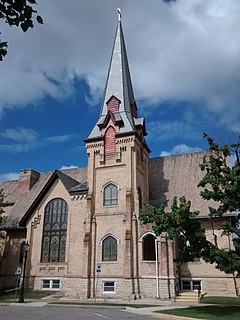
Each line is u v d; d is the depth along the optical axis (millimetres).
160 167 45469
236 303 27750
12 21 5883
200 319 18312
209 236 35875
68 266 36281
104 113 42094
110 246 35344
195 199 39406
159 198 41031
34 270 39906
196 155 45125
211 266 35062
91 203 37281
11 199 50219
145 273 32969
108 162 38656
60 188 41906
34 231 41500
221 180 21625
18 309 25672
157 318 19953
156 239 33406
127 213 35250
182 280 35438
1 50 6055
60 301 31859
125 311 23750
